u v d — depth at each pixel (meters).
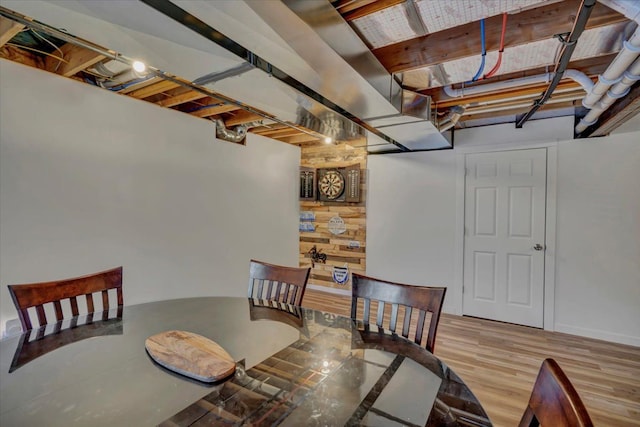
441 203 4.05
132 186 2.91
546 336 3.28
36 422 0.84
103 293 1.79
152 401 0.95
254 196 4.24
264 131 4.21
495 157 3.73
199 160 3.51
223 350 1.28
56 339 1.37
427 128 2.96
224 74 2.00
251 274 2.19
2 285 2.19
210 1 1.25
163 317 1.69
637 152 3.07
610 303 3.19
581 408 0.61
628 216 3.12
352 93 2.12
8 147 2.21
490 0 1.50
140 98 2.97
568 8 1.69
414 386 1.07
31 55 2.32
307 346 1.38
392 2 1.55
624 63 1.72
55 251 2.43
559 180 3.41
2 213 2.19
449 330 3.41
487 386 2.35
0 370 1.10
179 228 3.31
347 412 0.93
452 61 2.08
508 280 3.67
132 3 1.29
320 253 5.00
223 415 0.90
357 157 4.68
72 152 2.52
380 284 1.67
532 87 2.51
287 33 1.45
